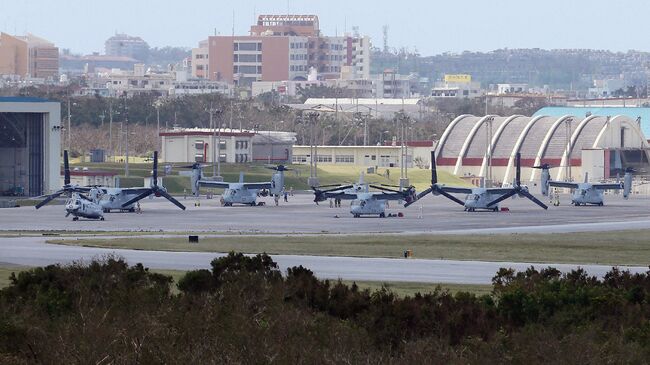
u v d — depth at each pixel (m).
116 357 168.88
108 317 198.88
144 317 194.38
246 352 173.38
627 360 186.38
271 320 198.50
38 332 184.62
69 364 169.50
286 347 176.12
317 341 184.38
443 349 185.12
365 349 184.75
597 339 199.38
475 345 191.00
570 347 188.50
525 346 190.12
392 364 176.75
